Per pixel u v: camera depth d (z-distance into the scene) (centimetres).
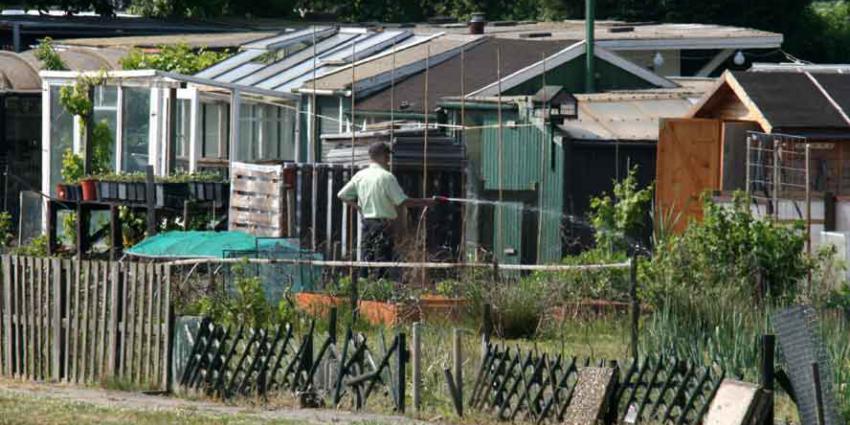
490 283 5941
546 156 7962
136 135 8950
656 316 5219
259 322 5644
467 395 4494
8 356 5366
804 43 15762
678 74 11794
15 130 10844
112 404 4559
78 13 15438
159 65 10525
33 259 5272
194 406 4562
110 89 9044
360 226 7025
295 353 4688
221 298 5669
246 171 7831
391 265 6066
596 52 9456
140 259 6725
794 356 3841
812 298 5788
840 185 7262
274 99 9331
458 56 9675
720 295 5572
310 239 7606
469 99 8306
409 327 5619
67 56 11225
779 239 6050
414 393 4447
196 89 8838
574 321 5838
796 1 15638
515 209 8006
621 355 4922
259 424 4156
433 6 17588
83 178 8025
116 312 5003
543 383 4247
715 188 7650
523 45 9781
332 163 8100
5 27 14150
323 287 6359
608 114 8494
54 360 5197
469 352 4650
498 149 8150
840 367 4253
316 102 9350
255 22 15062
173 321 4884
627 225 7062
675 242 6091
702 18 15300
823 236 6594
